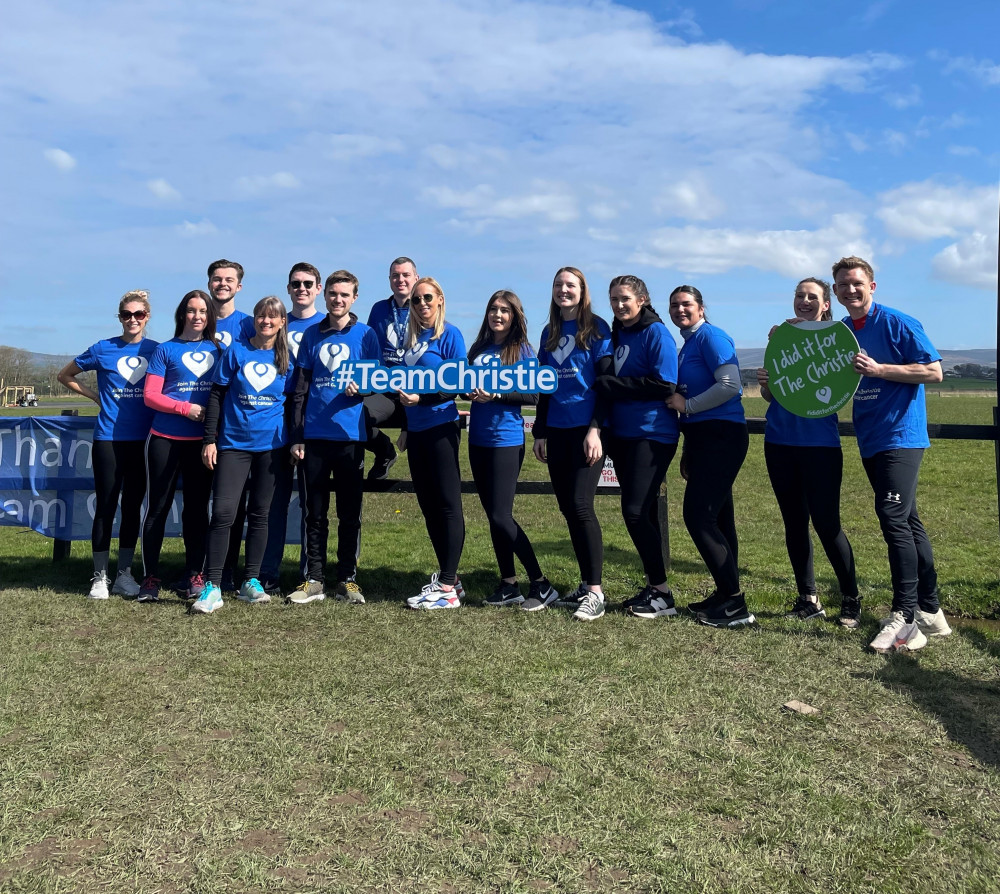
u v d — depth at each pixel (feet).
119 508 21.70
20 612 16.93
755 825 8.29
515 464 17.17
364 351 17.72
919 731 10.76
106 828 8.27
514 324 17.13
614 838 8.04
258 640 14.94
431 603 17.15
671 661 13.56
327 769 9.61
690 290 16.49
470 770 9.56
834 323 14.98
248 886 7.25
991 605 17.35
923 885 7.26
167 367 18.29
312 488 17.79
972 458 52.60
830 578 20.35
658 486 16.63
